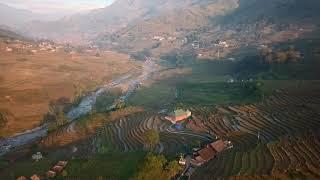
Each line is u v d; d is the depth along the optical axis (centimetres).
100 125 19662
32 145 17825
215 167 12294
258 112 18712
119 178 12225
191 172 12331
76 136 18338
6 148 18550
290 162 11994
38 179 12888
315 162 11894
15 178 13350
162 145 15600
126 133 17788
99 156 14612
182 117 19050
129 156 14375
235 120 17888
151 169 11606
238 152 13438
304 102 19625
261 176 11088
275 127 16225
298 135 14512
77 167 13550
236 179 11075
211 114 19325
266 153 12938
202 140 15762
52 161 14975
